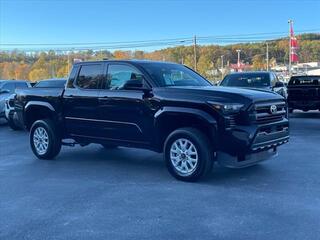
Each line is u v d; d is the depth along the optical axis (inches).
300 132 513.0
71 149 412.5
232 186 265.3
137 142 306.3
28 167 335.6
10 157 381.1
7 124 689.6
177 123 290.0
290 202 230.5
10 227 201.8
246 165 278.1
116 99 310.0
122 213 218.4
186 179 277.6
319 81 714.2
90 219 210.5
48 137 357.4
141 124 299.6
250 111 267.4
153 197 245.3
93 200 242.1
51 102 355.9
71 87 345.1
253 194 247.1
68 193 257.4
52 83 615.2
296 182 272.2
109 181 285.6
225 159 270.5
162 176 296.8
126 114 306.2
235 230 192.1
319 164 324.5
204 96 272.4
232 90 281.7
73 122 341.7
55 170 322.7
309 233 187.2
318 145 413.1
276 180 278.1
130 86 303.0
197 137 271.1
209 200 237.1
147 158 363.3
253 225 197.6
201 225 199.2
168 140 284.2
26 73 3206.2
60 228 199.3
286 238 182.2
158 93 289.6
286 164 325.7
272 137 282.2
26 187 273.1
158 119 287.4
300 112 815.7
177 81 310.3
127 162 347.9
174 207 226.1
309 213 212.2
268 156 298.5
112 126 316.2
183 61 3122.5
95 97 323.0
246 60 3868.1
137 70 305.7
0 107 634.2
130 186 271.0
